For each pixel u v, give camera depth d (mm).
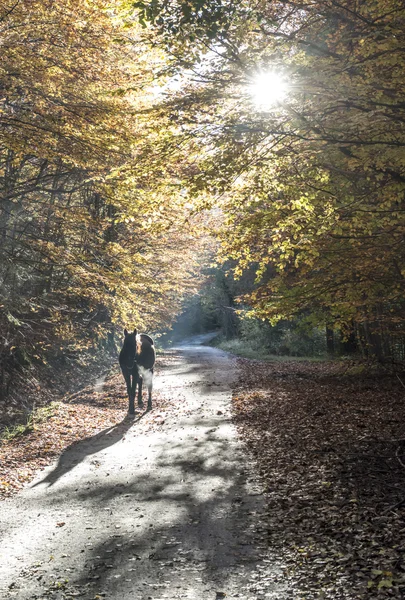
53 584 5719
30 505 8281
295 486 8461
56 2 11344
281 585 5445
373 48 8164
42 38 12180
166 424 14164
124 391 20656
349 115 8180
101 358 30375
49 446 11914
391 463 9133
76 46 12102
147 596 5395
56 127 12445
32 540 6922
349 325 15070
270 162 9039
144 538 6859
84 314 24984
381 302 13250
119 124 12203
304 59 8789
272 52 8875
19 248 17125
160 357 41312
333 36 9961
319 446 10742
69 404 17547
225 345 56344
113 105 12062
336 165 9516
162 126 8383
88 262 16000
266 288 13031
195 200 9586
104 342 33281
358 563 5633
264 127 8242
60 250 15531
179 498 8336
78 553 6484
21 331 17844
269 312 12766
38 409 16109
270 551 6262
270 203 10297
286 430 12609
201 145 8352
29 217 18250
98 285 16812
